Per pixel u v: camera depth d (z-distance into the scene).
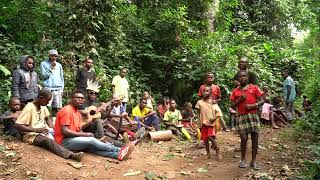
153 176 5.22
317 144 7.10
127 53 10.88
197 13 13.05
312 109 10.15
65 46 9.66
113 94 9.02
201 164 6.05
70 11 9.87
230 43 13.03
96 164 5.67
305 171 5.35
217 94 7.51
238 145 7.62
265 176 5.12
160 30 11.91
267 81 12.54
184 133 8.59
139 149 7.06
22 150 5.60
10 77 8.19
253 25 16.11
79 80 7.80
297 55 14.71
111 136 7.27
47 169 5.14
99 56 9.86
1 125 6.93
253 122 5.57
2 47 8.35
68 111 5.95
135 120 8.48
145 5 13.56
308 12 15.87
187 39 11.66
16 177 4.84
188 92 11.26
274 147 7.32
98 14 10.02
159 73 11.53
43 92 6.05
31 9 9.75
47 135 6.07
